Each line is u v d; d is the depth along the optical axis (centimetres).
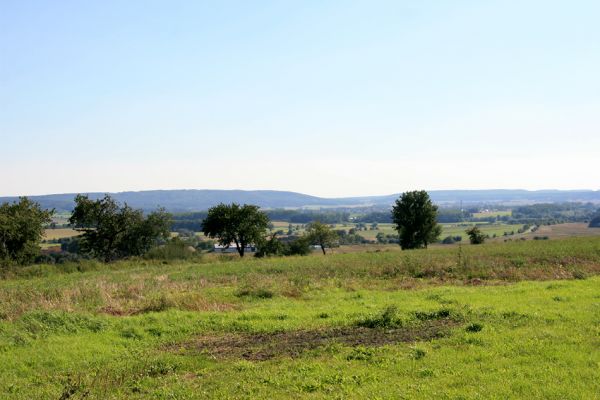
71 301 2234
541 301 1912
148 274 3850
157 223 7275
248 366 1230
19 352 1437
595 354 1145
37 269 4694
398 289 2592
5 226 5541
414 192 7281
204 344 1512
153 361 1312
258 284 2784
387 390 990
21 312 1948
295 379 1105
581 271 2892
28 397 1070
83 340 1566
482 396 930
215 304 2167
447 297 2136
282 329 1655
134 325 1761
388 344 1379
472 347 1275
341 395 979
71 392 1029
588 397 898
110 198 7012
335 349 1354
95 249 7025
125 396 1060
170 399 1029
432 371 1095
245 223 7012
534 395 923
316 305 2142
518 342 1283
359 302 2155
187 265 4875
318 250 9606
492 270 3025
